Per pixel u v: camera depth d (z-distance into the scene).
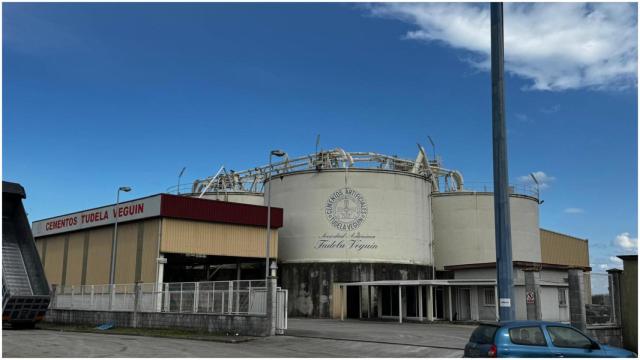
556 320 35.03
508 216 14.05
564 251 64.31
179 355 18.58
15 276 33.38
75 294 39.91
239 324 27.31
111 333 30.12
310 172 49.06
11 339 24.31
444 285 40.28
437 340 23.83
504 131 14.41
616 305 22.95
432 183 58.59
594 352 12.69
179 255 42.78
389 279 46.41
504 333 12.48
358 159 53.28
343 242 46.88
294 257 47.97
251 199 61.75
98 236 45.81
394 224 47.88
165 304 32.22
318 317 45.62
